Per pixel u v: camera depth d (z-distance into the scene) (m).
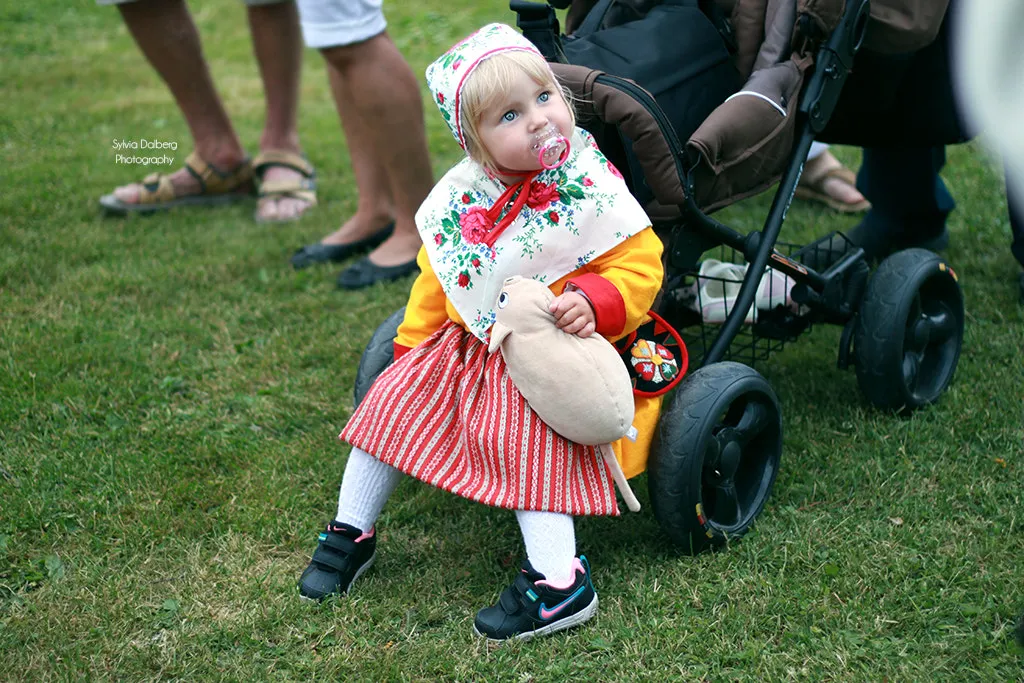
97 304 3.88
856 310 2.87
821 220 4.31
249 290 4.05
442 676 2.11
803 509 2.60
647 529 2.54
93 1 9.84
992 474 2.66
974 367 3.14
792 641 2.15
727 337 2.50
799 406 3.05
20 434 3.02
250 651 2.19
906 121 3.20
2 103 6.76
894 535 2.45
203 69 4.68
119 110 6.57
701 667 2.09
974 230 4.07
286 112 4.84
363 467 2.32
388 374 2.29
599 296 2.09
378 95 3.70
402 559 2.49
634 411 2.18
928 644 2.11
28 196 5.00
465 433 2.18
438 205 2.26
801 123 2.65
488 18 8.56
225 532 2.60
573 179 2.16
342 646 2.20
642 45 2.51
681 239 2.49
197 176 4.89
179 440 3.01
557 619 2.18
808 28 2.53
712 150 2.31
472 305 2.20
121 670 2.13
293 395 3.25
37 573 2.44
